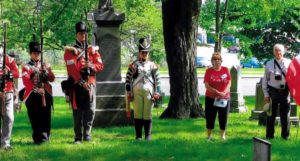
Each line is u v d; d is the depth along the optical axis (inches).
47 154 435.8
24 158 422.6
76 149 456.1
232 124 631.8
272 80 503.5
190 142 491.5
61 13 962.1
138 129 513.0
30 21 1013.8
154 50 1304.1
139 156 433.7
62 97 1061.8
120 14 616.1
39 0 1021.8
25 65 477.4
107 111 606.2
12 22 1016.9
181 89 698.2
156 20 1251.2
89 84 485.4
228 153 439.2
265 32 1365.7
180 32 701.3
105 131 573.0
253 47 1382.9
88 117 494.3
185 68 700.7
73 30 997.2
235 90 792.9
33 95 476.7
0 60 452.4
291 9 1067.9
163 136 537.6
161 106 855.1
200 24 1078.4
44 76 477.1
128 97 509.7
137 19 1227.9
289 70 481.1
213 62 495.2
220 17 1087.6
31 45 479.2
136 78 505.4
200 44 1232.8
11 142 496.1
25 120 675.4
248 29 1322.6
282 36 1378.0
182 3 700.7
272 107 508.4
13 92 456.1
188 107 699.4
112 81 612.7
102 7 619.5
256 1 995.3
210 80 497.4
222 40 1114.7
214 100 497.4
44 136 490.9
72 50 483.5
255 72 1930.4
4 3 1039.0
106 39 613.3
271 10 1004.6
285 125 511.8
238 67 795.4
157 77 511.5
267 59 1396.4
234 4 1031.6
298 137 529.7
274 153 442.0
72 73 484.1
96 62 489.1
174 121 658.2
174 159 423.2
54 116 716.0
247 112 784.9
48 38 1034.1
